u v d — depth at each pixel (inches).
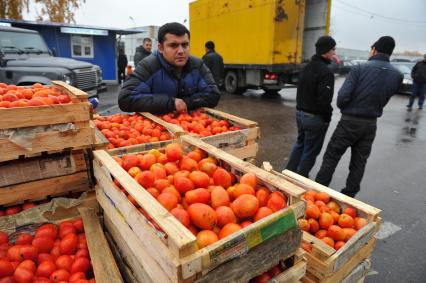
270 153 242.5
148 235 50.0
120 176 60.6
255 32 471.2
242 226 55.3
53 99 75.6
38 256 68.6
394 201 171.9
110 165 65.7
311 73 160.9
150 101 122.1
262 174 64.3
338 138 157.5
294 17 454.3
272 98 535.2
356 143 158.4
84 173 81.1
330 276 74.0
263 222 52.1
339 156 162.1
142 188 56.2
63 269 65.2
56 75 309.3
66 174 78.7
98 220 76.9
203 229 54.9
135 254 56.9
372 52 151.9
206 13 576.7
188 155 78.1
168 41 122.3
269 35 445.7
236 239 48.2
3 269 62.7
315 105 163.8
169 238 44.1
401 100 565.6
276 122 349.1
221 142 101.9
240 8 492.7
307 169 176.6
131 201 57.9
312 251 74.8
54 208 77.0
